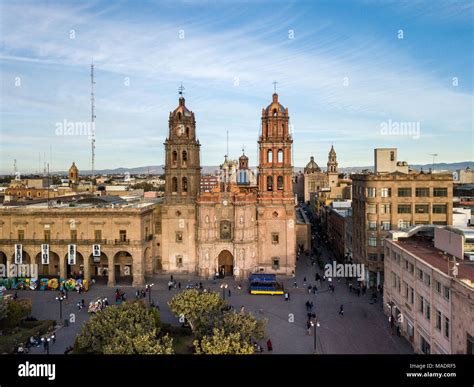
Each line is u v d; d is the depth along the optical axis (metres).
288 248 91.75
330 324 62.41
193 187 94.06
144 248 87.19
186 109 95.06
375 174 80.31
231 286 84.56
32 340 54.94
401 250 57.19
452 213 78.31
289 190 92.12
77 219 85.56
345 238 101.69
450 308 40.50
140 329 44.44
